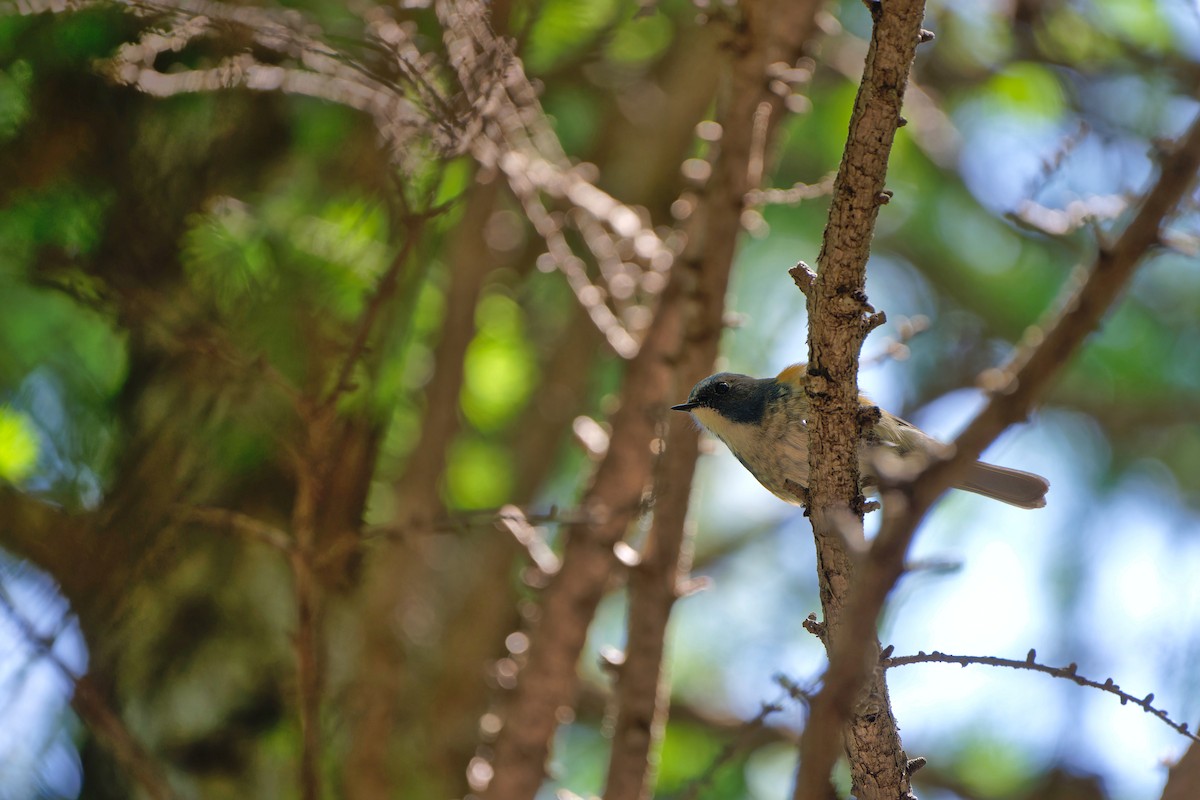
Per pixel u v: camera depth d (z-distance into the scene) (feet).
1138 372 47.78
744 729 23.26
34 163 28.14
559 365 46.65
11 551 27.84
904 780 18.86
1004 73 46.11
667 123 48.21
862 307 18.16
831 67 44.24
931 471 14.76
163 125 28.96
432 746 38.63
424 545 35.35
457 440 45.52
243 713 30.73
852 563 18.94
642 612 28.91
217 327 27.50
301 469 23.84
